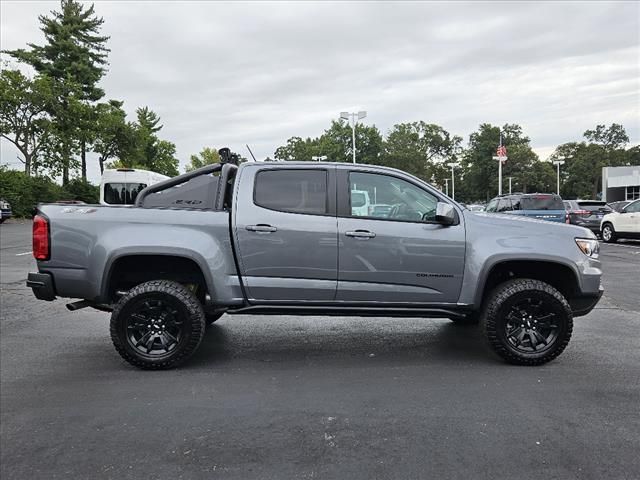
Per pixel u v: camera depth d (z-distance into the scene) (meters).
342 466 3.16
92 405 4.12
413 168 89.06
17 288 9.52
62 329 6.60
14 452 3.38
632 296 8.61
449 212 4.89
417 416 3.87
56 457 3.31
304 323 6.89
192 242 4.91
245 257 4.95
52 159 38.53
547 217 16.09
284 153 83.81
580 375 4.75
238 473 3.10
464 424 3.73
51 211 4.97
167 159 70.00
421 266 4.98
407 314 5.07
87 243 4.91
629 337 6.07
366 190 5.11
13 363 5.20
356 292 4.99
